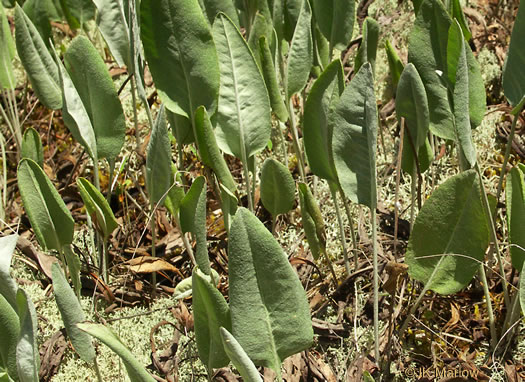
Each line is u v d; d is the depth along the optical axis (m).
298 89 0.65
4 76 0.72
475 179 0.51
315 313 0.62
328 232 0.68
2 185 0.75
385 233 0.68
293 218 0.70
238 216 0.48
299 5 0.70
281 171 0.59
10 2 0.83
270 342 0.50
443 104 0.58
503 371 0.58
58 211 0.56
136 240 0.69
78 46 0.59
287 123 0.78
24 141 0.62
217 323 0.49
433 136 0.74
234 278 0.48
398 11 0.92
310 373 0.58
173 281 0.65
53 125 0.82
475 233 0.53
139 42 0.61
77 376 0.60
